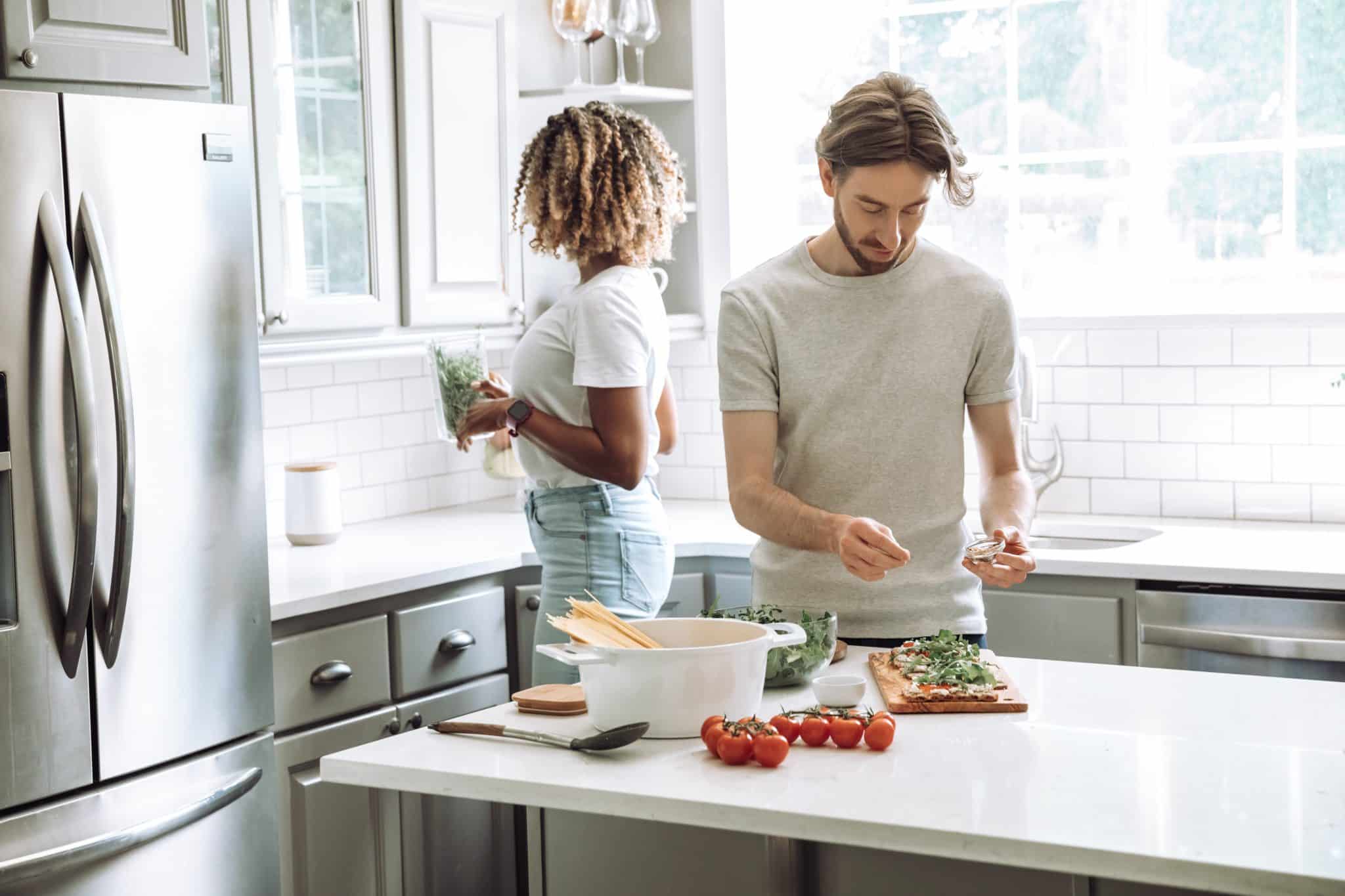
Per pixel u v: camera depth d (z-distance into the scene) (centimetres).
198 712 250
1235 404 342
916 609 211
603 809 150
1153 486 353
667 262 406
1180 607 284
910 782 149
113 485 235
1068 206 370
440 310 336
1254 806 139
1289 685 185
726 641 182
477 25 341
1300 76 343
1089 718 171
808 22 402
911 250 214
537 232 265
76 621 228
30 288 223
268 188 295
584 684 175
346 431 369
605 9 365
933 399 211
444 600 306
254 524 260
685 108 397
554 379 260
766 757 155
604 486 264
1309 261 346
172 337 244
